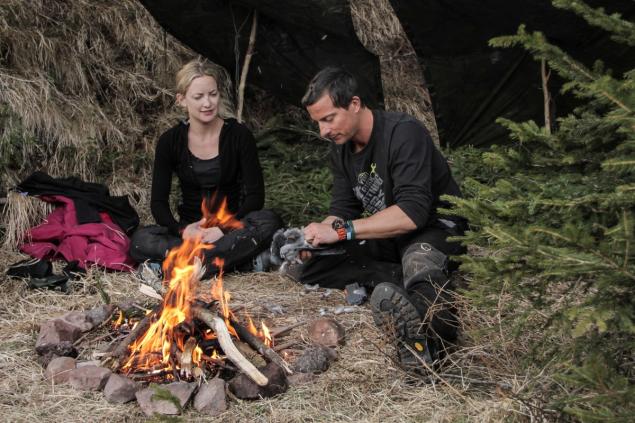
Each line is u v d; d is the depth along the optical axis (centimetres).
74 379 285
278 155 588
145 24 605
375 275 372
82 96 557
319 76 312
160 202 432
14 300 380
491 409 251
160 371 289
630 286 200
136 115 573
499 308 258
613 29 208
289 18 495
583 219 213
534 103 522
